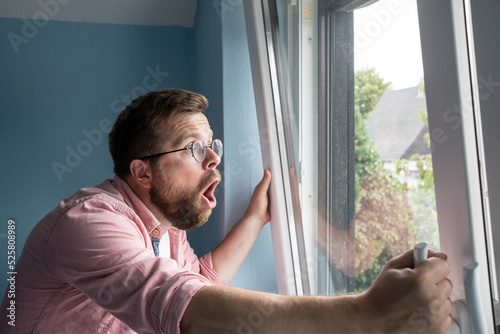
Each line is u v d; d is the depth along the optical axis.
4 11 1.86
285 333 0.64
